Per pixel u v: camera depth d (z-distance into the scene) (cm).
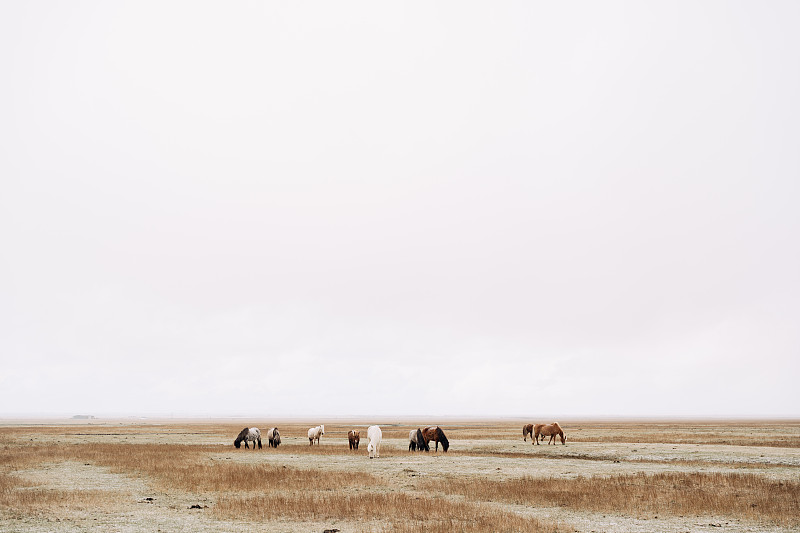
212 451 3834
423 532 1330
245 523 1466
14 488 2045
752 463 2914
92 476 2438
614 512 1614
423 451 3878
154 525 1443
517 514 1580
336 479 2256
